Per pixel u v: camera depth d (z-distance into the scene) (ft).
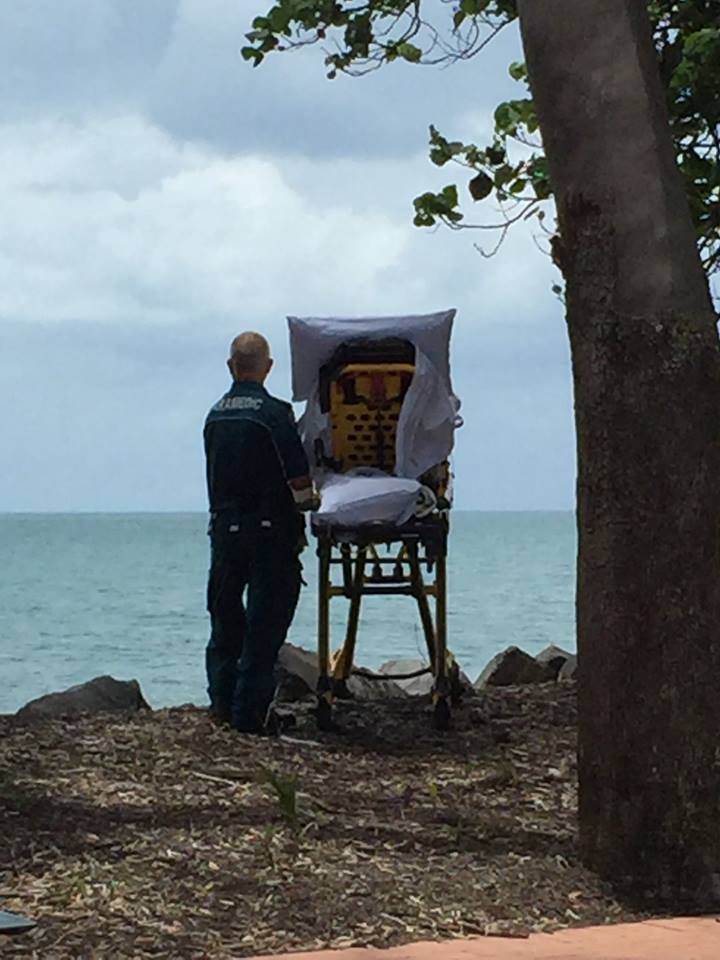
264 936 20.45
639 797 22.25
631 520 22.09
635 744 22.25
